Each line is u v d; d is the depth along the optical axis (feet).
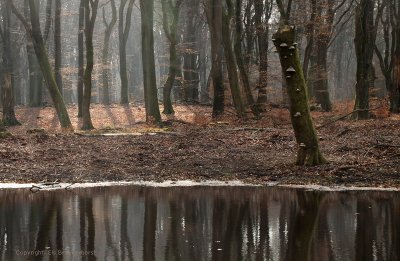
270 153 64.90
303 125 54.90
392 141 64.95
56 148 67.92
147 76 98.48
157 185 49.70
